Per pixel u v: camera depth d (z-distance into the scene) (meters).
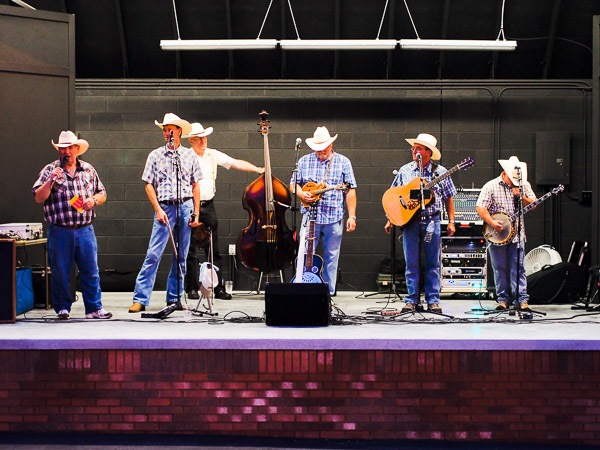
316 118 9.86
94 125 9.86
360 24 9.54
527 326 5.84
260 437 5.08
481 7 9.38
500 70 9.90
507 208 7.09
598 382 5.09
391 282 9.39
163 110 9.86
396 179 7.00
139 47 9.67
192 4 9.30
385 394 5.09
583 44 9.61
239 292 9.68
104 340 5.07
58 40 7.96
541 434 5.10
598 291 7.66
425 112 9.84
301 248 6.60
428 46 8.66
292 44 8.66
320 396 5.08
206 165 8.50
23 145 7.79
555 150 9.66
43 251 8.18
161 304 7.81
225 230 9.90
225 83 9.80
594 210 8.02
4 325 5.91
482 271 8.75
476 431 5.10
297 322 5.74
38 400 5.11
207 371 5.09
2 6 7.68
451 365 5.09
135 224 9.91
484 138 9.81
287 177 9.88
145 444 4.89
